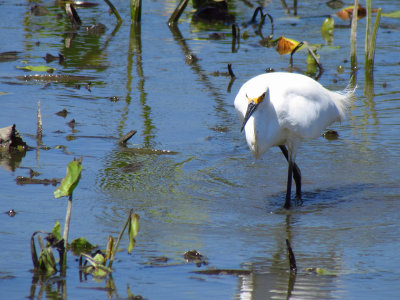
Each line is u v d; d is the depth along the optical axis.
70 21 20.98
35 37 19.02
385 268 7.28
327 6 24.38
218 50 18.36
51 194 9.33
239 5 24.36
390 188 10.12
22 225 8.19
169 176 10.38
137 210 8.98
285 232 8.44
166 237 8.10
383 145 11.97
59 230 6.98
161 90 14.91
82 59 17.05
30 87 14.83
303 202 9.64
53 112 13.24
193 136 12.30
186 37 19.72
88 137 11.97
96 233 8.09
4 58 16.83
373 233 8.41
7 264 7.09
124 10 23.08
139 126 12.69
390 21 21.98
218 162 11.16
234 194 9.83
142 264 7.25
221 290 6.64
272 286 6.76
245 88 10.21
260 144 9.92
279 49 18.42
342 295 6.53
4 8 22.66
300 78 10.29
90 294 6.47
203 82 15.56
